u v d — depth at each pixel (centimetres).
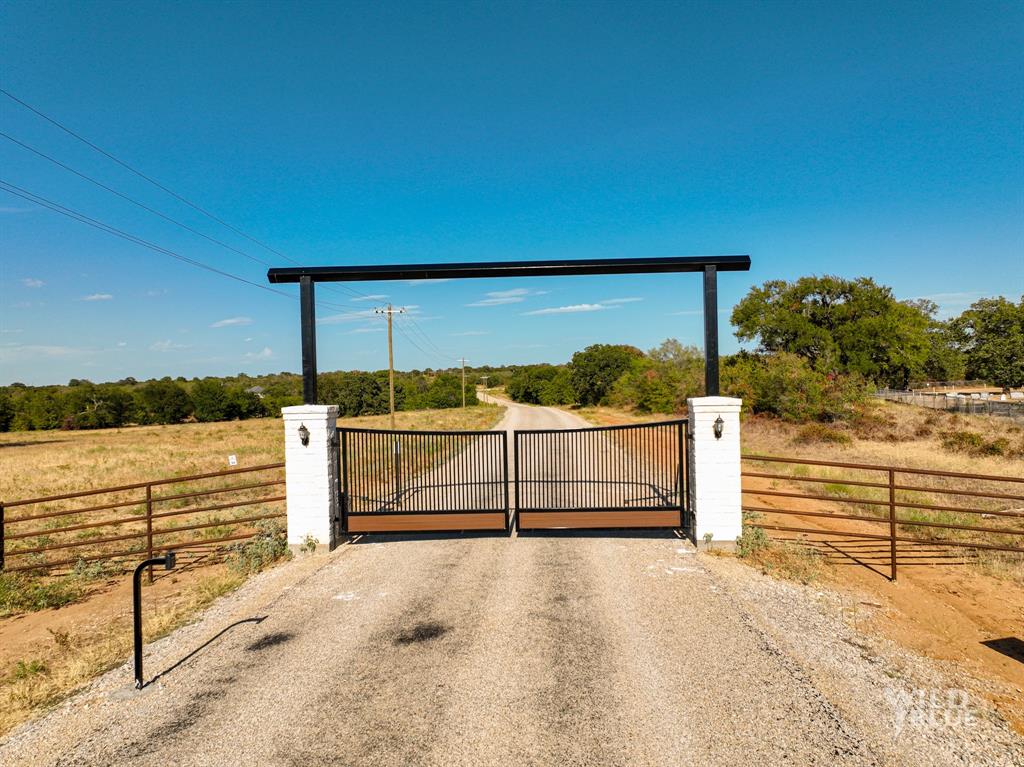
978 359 6294
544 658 493
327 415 853
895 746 371
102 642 575
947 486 1416
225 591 693
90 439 4912
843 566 799
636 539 893
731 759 354
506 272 868
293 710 417
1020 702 436
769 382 3362
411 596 658
